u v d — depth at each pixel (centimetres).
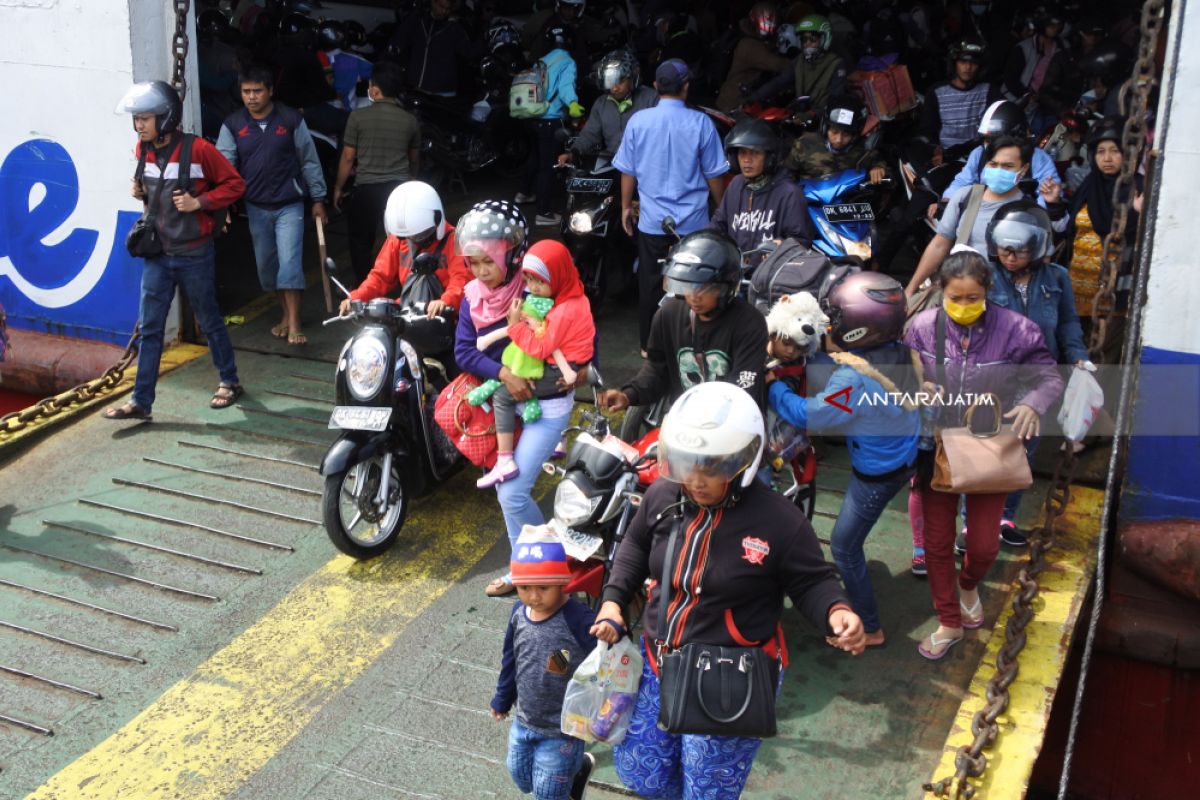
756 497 353
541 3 1164
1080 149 809
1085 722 622
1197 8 529
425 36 1093
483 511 641
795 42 984
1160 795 614
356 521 596
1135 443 586
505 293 539
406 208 597
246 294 923
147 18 786
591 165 849
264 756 473
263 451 702
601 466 473
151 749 479
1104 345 608
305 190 813
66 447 711
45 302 857
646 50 1165
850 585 501
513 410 544
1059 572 564
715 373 480
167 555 609
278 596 574
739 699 346
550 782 394
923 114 852
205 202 701
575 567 470
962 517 565
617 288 926
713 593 349
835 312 464
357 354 577
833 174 746
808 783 446
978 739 449
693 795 362
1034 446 532
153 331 723
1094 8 994
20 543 622
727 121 927
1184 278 558
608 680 365
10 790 460
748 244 642
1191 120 539
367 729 486
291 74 1061
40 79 807
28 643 546
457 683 511
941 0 1174
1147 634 591
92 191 820
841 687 497
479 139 1109
